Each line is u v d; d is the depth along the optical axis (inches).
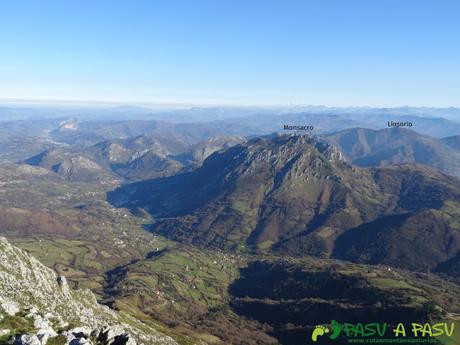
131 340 3804.1
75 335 3740.2
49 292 6363.2
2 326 3580.2
